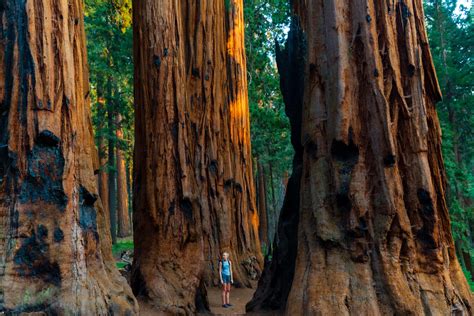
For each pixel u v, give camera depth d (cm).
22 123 621
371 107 752
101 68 2261
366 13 774
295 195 934
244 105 1956
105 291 649
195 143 1644
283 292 889
